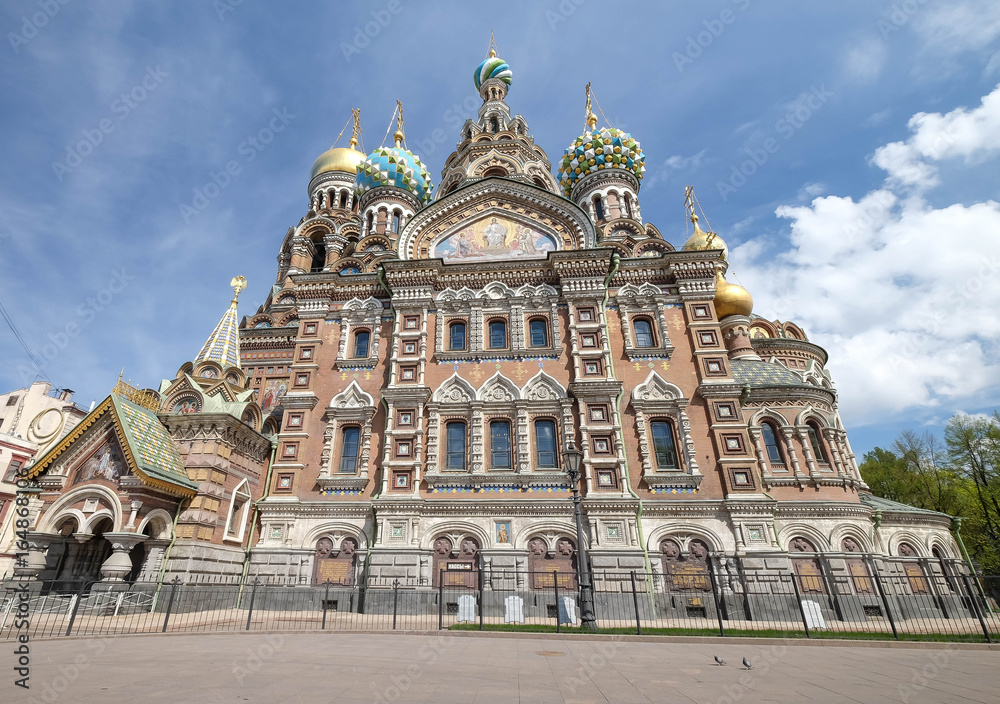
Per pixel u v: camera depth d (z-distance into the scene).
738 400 26.17
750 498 24.05
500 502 24.59
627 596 22.28
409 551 23.75
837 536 25.47
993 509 45.75
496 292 30.06
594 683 9.43
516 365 28.05
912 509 29.22
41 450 23.20
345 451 27.44
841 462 28.41
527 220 32.28
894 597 23.67
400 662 11.38
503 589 22.94
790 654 13.20
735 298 35.69
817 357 39.28
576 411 26.59
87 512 21.33
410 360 28.27
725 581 22.83
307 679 9.48
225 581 24.28
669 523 24.17
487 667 10.91
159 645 13.64
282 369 37.53
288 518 25.66
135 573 23.30
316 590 23.95
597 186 44.72
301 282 31.22
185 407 25.98
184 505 23.41
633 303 29.59
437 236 32.44
